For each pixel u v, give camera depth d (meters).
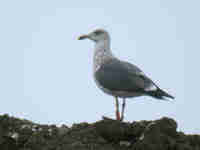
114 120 10.48
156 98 11.25
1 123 10.93
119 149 9.66
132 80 11.53
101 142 9.94
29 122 11.41
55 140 10.06
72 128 10.82
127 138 10.15
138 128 10.19
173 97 11.31
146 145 9.29
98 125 10.30
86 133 10.29
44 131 10.58
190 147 9.46
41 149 9.59
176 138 9.85
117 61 12.45
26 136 10.22
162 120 9.95
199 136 10.21
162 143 9.37
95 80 12.71
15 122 11.14
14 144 9.59
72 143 9.83
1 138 9.54
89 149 9.53
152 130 9.62
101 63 12.80
